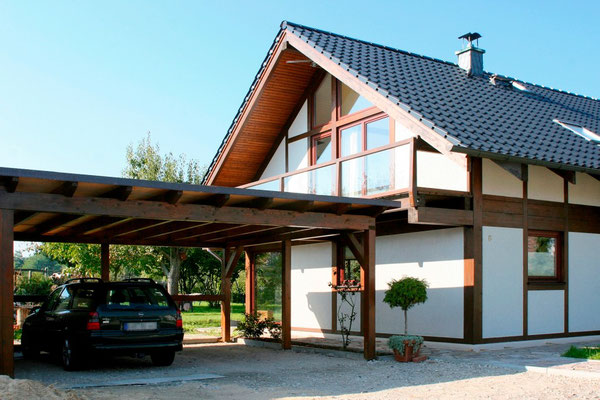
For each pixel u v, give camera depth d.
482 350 12.81
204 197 9.61
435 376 9.62
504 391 8.30
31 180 8.09
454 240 13.50
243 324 16.03
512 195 13.90
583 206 15.40
